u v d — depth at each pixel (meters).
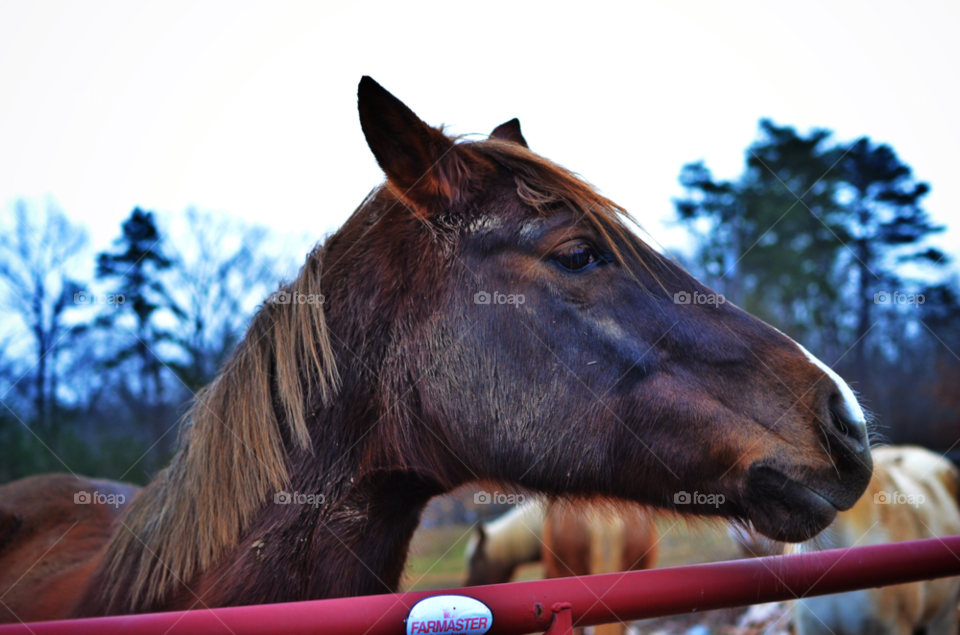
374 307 1.52
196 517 1.41
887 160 18.17
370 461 1.46
